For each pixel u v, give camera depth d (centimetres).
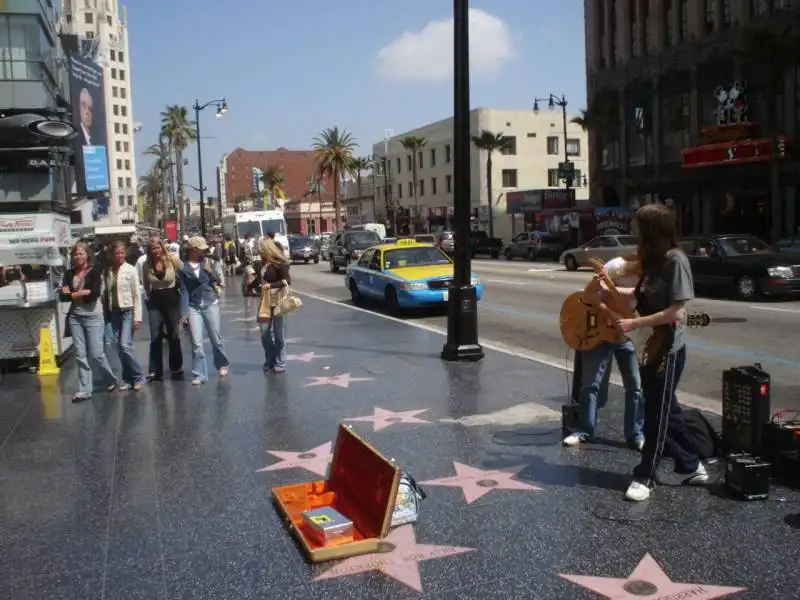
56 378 945
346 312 1642
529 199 5250
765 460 489
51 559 409
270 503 482
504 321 1493
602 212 3931
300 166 15900
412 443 607
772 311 1474
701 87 3553
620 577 370
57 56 3334
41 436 665
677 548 400
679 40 3675
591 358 591
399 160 7606
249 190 15462
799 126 3022
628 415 575
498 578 372
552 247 4012
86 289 795
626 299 488
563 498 477
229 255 3197
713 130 3300
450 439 615
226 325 1461
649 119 3941
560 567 382
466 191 948
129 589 372
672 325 451
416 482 502
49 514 476
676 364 458
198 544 423
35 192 2845
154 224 11256
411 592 361
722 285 1769
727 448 526
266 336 927
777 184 2870
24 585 379
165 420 707
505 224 6291
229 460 577
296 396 794
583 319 579
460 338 969
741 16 3262
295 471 546
